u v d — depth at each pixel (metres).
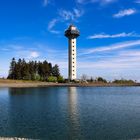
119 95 117.88
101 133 31.92
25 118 43.62
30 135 30.84
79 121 40.53
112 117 45.12
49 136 30.23
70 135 30.91
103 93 132.75
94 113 50.59
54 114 48.88
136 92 148.50
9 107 61.81
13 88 172.12
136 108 60.78
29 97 97.06
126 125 37.09
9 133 31.67
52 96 103.56
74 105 67.81
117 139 28.84
